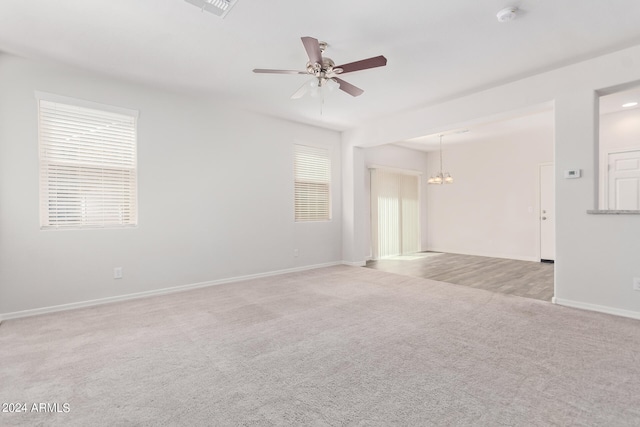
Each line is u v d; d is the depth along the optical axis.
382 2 2.40
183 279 4.34
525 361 2.24
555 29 2.79
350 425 1.59
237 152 4.91
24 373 2.12
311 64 2.80
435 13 2.55
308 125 5.89
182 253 4.34
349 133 6.25
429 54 3.23
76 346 2.55
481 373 2.08
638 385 1.92
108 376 2.08
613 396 1.81
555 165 3.57
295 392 1.89
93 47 3.05
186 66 3.47
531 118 5.62
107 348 2.51
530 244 6.79
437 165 8.41
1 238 3.17
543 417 1.63
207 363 2.26
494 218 7.35
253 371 2.14
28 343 2.60
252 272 5.09
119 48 3.08
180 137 4.32
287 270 5.56
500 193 7.23
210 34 2.84
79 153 3.60
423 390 1.89
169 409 1.73
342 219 6.45
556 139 3.56
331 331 2.83
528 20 2.65
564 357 2.29
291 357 2.34
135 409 1.73
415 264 6.40
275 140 5.41
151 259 4.07
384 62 2.68
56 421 1.64
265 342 2.61
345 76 3.73
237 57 3.28
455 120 4.50
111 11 2.49
